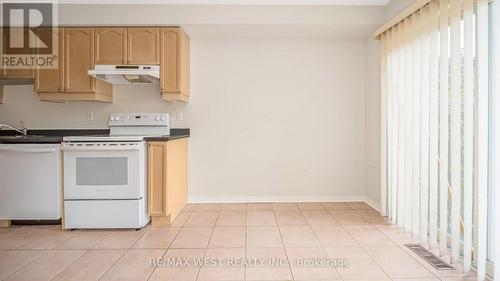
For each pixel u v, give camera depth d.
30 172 3.37
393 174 3.35
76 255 2.63
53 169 3.37
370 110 4.17
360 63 4.37
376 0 3.61
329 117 4.38
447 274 2.28
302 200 4.38
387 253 2.64
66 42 3.80
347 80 4.37
